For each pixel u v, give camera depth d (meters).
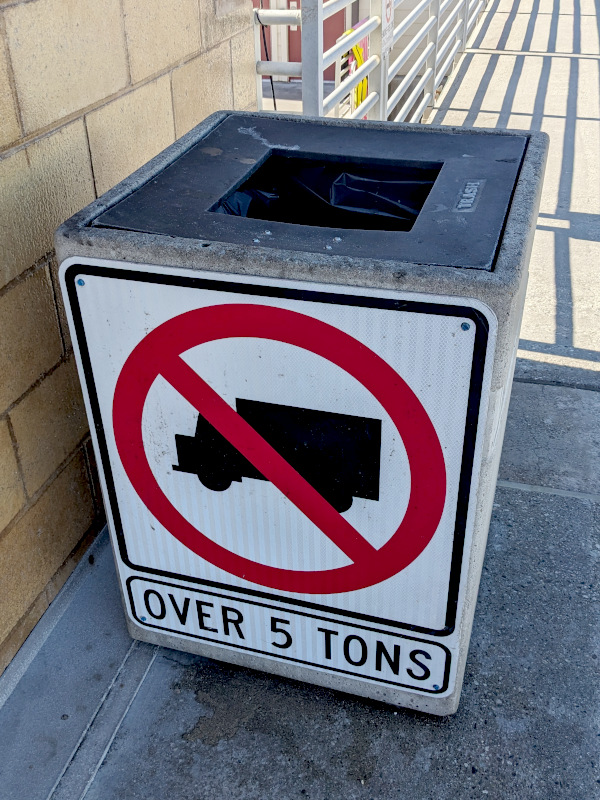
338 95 4.07
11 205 1.75
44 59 1.79
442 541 1.54
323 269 1.34
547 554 2.29
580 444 2.77
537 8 11.02
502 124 6.28
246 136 2.01
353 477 1.53
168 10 2.36
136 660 1.98
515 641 2.01
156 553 1.82
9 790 1.68
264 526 1.66
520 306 1.87
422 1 5.84
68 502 2.15
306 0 3.34
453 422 1.41
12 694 1.89
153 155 2.39
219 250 1.39
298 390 1.48
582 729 1.79
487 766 1.72
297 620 1.78
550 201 4.81
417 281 1.30
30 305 1.87
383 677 1.79
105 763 1.74
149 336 1.52
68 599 2.14
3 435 1.82
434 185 1.67
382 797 1.66
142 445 1.66
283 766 1.72
